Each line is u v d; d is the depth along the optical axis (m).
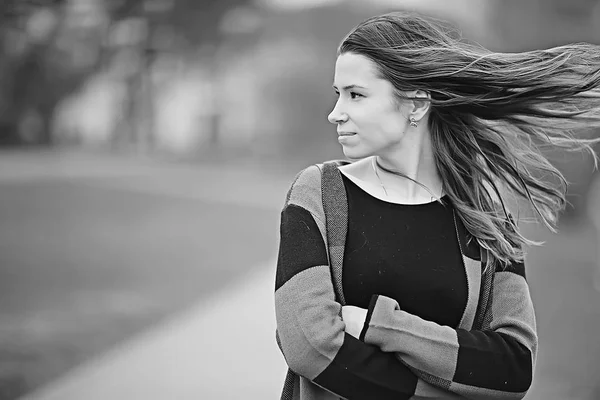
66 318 10.56
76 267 15.27
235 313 10.83
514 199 3.05
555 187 3.01
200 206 28.36
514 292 2.83
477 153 2.88
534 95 2.78
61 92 50.53
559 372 7.89
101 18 48.66
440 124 2.86
